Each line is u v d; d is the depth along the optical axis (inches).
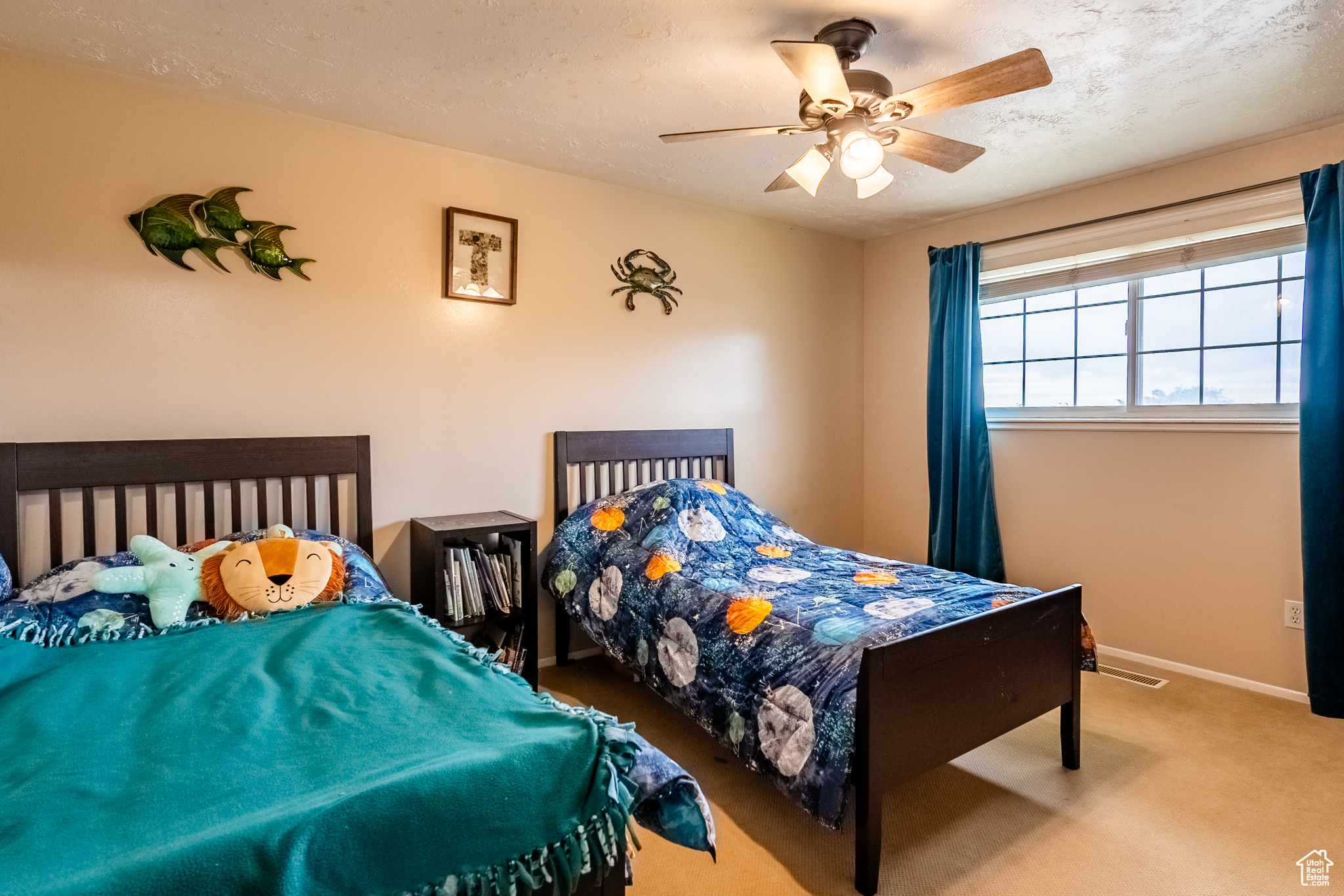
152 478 89.5
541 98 94.2
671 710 108.0
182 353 92.7
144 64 84.9
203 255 93.9
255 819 36.3
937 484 150.7
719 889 68.1
